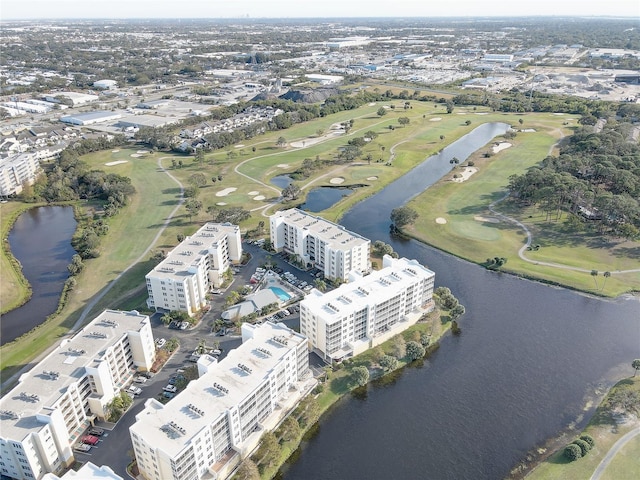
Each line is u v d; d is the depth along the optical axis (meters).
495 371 180.88
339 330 180.38
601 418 158.00
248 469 137.38
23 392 146.88
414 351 184.00
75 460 146.25
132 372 177.75
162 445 127.06
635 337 197.50
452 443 152.12
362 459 147.75
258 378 149.50
